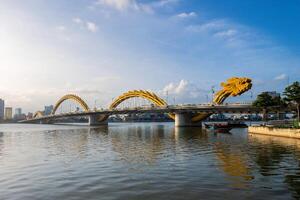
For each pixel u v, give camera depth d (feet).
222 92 531.09
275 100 396.98
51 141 288.71
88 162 146.10
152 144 244.83
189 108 523.29
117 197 82.38
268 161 141.08
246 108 450.71
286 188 89.35
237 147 208.03
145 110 614.75
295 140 255.09
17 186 96.84
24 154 182.60
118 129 584.40
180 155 168.96
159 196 82.74
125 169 124.47
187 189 89.35
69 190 90.48
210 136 333.83
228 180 100.58
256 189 88.38
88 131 505.25
